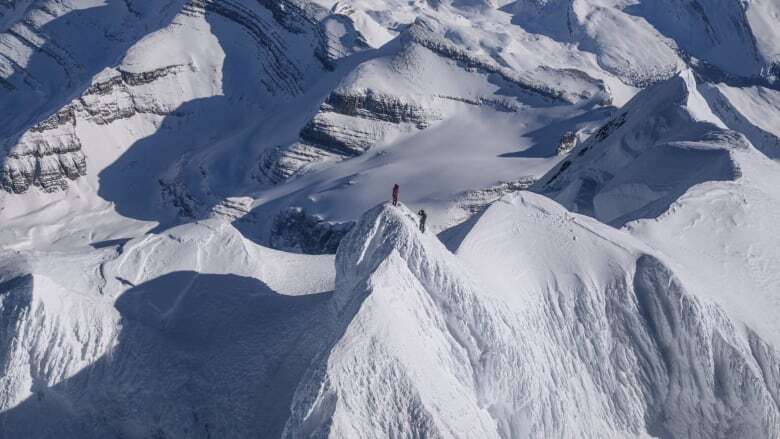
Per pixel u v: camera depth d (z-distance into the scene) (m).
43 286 44.72
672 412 44.88
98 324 45.28
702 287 47.94
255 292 50.09
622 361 45.31
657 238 53.56
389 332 37.78
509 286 45.28
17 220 153.12
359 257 43.31
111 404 43.69
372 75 165.00
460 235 48.91
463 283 41.59
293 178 154.38
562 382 43.72
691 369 44.91
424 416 36.16
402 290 40.41
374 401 36.25
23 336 44.00
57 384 43.69
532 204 50.31
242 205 145.12
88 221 156.50
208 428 42.72
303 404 36.00
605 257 47.44
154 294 48.72
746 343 45.66
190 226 53.22
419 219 45.22
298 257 55.16
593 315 45.88
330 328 43.53
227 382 44.00
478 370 40.75
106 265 49.81
